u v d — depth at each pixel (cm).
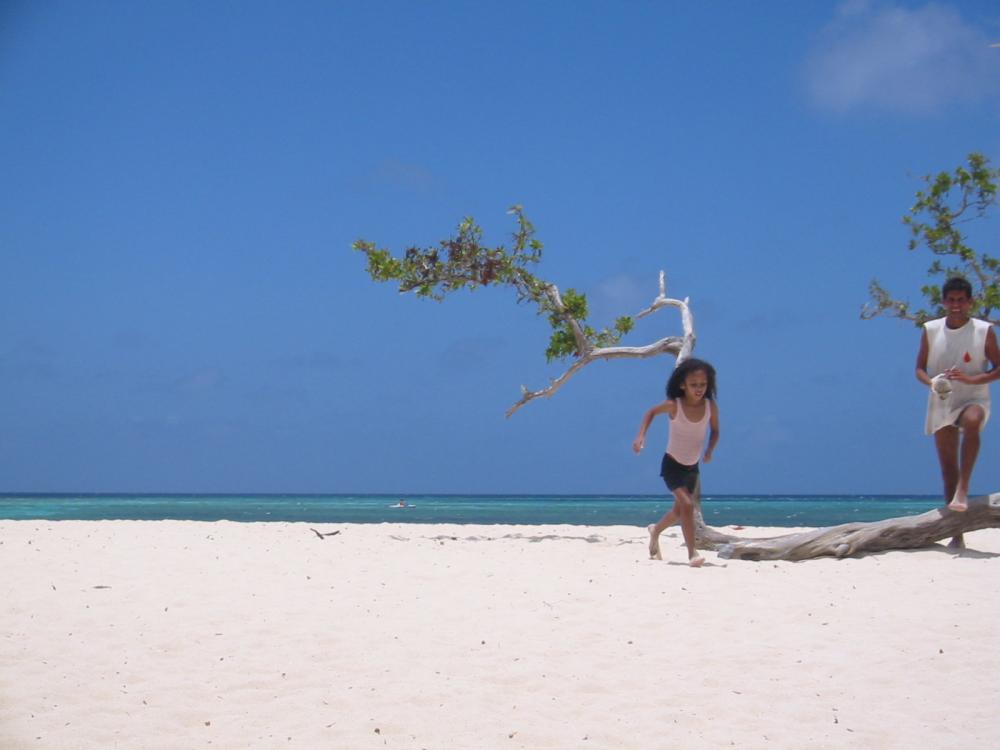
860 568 893
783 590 768
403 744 434
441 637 612
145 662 556
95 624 646
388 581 818
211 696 498
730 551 994
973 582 797
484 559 989
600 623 648
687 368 921
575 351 1367
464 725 457
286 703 488
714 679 520
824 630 623
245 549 1062
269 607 701
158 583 802
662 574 862
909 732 443
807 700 488
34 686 511
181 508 4316
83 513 3394
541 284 1358
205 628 635
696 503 1107
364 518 3094
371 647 588
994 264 1330
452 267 1358
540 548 1141
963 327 955
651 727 452
